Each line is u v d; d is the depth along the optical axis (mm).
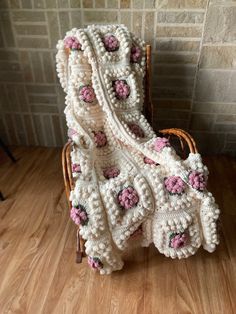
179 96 1849
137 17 1605
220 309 1112
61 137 2160
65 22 1665
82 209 1070
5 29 1722
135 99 1403
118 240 1123
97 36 1334
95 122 1388
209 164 1995
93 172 1196
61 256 1334
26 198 1697
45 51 1781
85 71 1346
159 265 1294
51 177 1881
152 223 1157
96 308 1120
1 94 1992
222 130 1969
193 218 1125
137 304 1133
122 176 1160
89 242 1129
